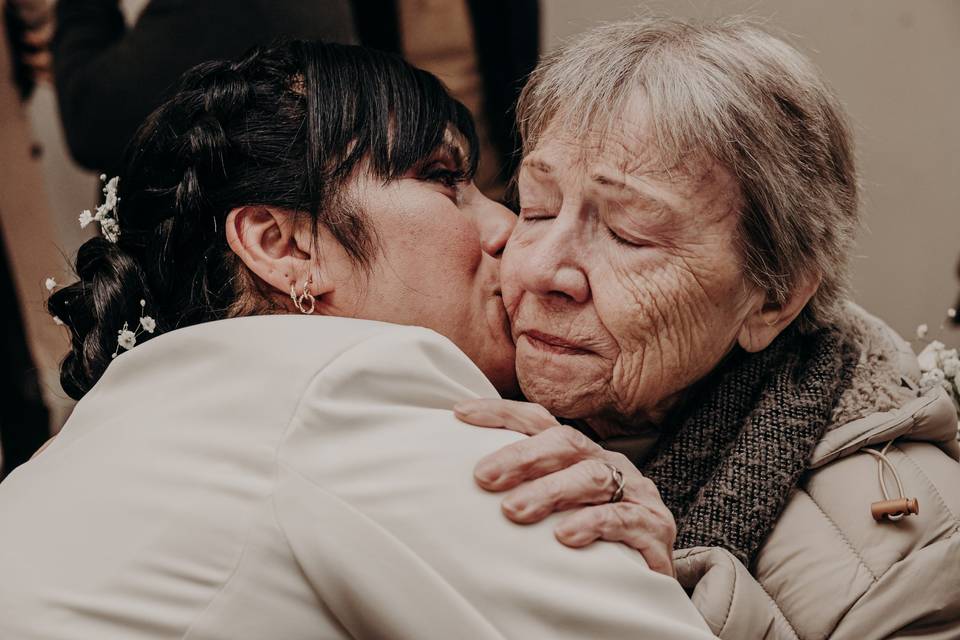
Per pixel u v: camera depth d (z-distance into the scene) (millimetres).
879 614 1185
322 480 967
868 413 1314
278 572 963
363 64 1311
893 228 3135
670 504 1286
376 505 956
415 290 1265
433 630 921
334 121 1258
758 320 1284
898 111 3104
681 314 1222
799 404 1288
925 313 3125
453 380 1094
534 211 1284
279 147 1254
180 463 1020
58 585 989
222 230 1260
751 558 1268
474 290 1307
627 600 953
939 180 3102
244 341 1073
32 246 2855
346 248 1244
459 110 1389
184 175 1263
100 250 1345
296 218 1242
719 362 1314
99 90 2643
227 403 1033
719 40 1250
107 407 1122
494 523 956
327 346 1038
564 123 1244
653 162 1193
